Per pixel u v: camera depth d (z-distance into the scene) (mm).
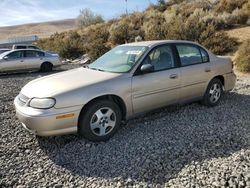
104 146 4684
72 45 24328
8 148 4715
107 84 4855
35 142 4934
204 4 24359
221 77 6762
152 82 5336
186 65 5969
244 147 4465
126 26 23750
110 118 4938
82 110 4695
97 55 20625
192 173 3768
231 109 6395
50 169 4031
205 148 4469
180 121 5688
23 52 16172
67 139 4988
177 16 21375
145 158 4215
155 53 5559
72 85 4719
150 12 28328
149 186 3529
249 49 11938
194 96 6184
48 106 4410
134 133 5168
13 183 3703
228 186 3443
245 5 20469
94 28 32031
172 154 4301
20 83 11797
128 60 5477
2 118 6344
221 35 15562
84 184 3639
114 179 3713
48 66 17047
